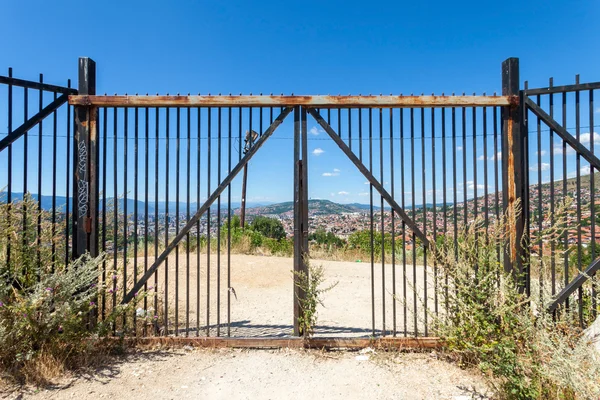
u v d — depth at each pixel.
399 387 3.15
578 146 3.67
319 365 3.55
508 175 3.86
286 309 5.50
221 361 3.62
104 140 3.94
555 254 3.71
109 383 3.16
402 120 3.94
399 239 12.92
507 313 3.30
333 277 7.93
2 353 3.19
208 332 3.93
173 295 6.09
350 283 7.37
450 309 3.67
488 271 3.49
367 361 3.62
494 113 3.87
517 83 3.88
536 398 2.64
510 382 2.78
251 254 11.23
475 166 3.86
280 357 3.71
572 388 2.47
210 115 3.93
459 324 3.57
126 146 3.93
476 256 3.55
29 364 3.23
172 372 3.38
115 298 3.93
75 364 3.42
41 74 3.70
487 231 3.69
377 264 9.88
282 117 3.94
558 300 3.68
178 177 3.92
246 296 6.28
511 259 3.81
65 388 3.05
